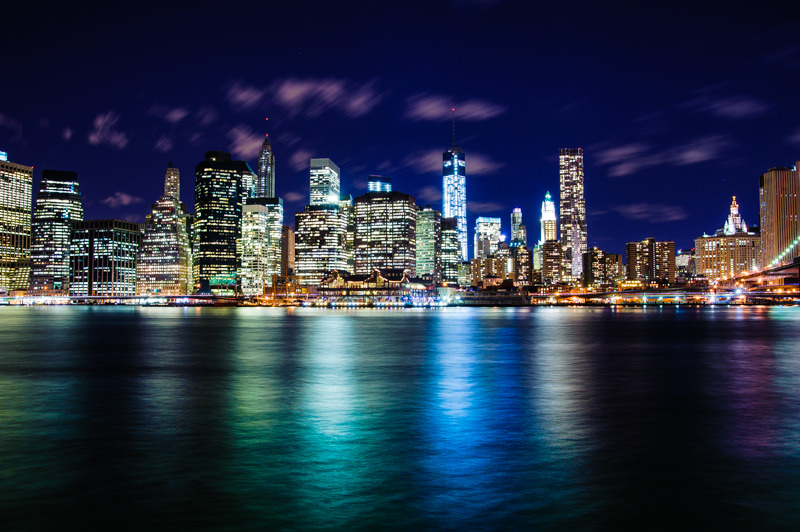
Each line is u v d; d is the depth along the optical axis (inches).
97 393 1987.0
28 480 1042.7
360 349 3786.9
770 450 1232.2
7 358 3213.6
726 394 1952.5
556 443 1289.4
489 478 1045.8
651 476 1056.2
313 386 2145.7
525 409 1685.5
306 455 1194.6
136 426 1464.1
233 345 4143.7
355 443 1289.4
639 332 5748.0
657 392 1994.3
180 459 1169.4
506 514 885.8
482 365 2834.6
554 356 3294.8
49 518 872.9
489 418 1557.6
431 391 2018.9
